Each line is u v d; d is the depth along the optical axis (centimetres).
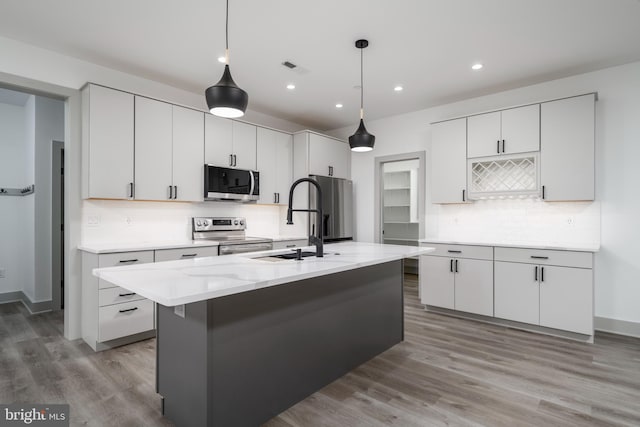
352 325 242
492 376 231
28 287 407
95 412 189
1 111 426
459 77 348
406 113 468
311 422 180
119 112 305
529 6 229
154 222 358
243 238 411
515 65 320
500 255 335
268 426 177
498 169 376
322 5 229
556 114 327
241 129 405
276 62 314
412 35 267
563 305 301
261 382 178
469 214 409
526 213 371
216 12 236
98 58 304
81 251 300
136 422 180
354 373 237
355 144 282
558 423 178
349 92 390
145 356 263
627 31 261
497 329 327
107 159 297
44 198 388
